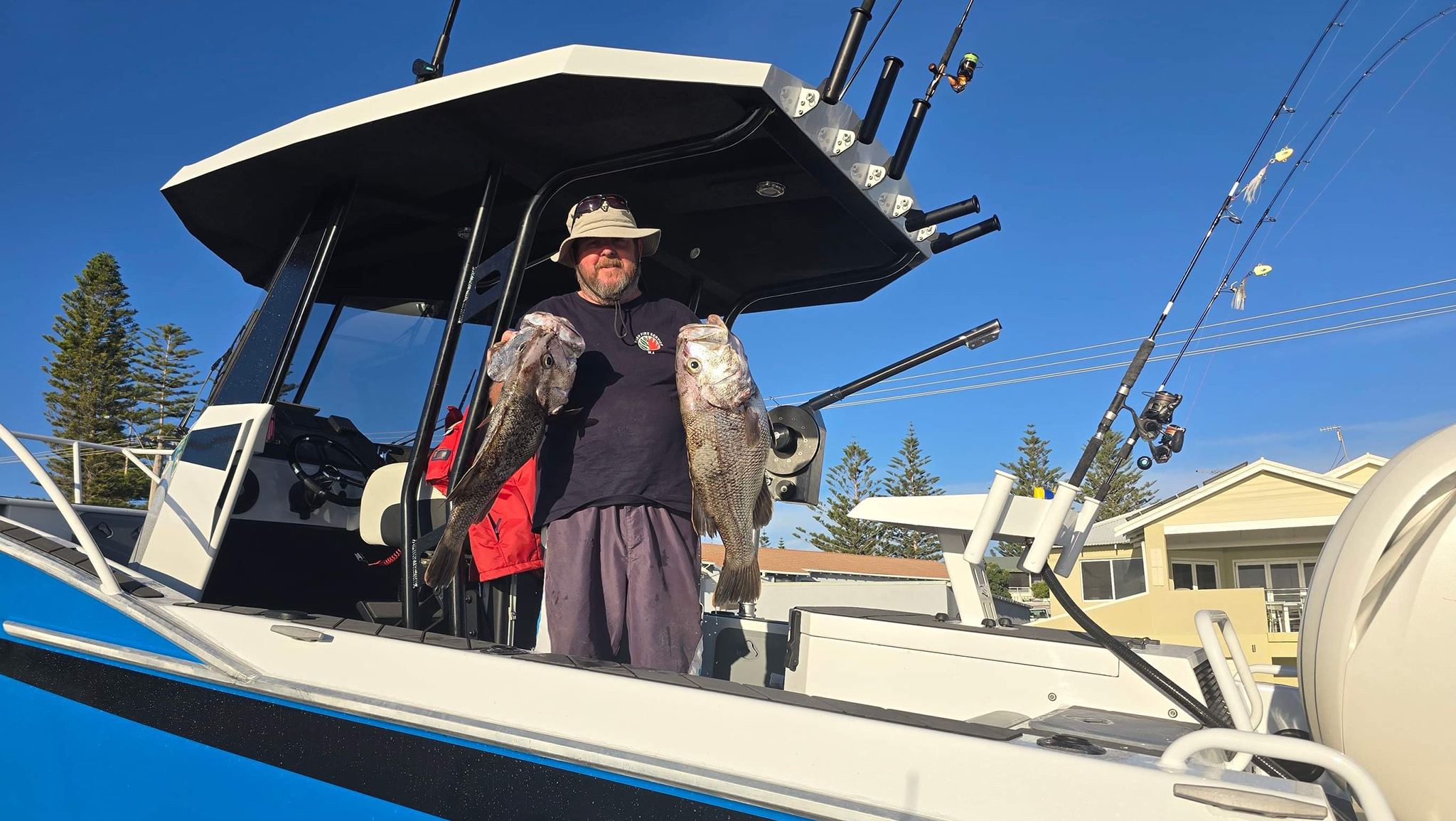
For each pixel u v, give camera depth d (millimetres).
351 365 3906
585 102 2713
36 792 2531
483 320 3682
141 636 2469
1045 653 2477
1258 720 2393
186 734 2336
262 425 2924
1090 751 1602
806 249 3906
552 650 2535
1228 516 25250
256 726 2240
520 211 3598
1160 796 1472
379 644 2195
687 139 2887
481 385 2916
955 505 2828
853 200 3152
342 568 3797
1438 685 1694
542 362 2480
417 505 3039
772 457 3324
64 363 50500
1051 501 2652
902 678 2615
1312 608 1981
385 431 3891
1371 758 1785
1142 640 2721
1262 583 25141
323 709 2162
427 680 2109
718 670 3705
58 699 2559
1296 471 24375
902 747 1660
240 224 3789
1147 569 26094
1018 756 1579
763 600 13234
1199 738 1519
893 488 54312
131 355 51938
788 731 1752
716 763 1783
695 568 2666
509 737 1933
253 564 3580
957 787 1604
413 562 2896
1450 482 1785
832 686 2703
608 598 2559
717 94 2607
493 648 2145
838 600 12781
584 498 2588
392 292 3969
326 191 3457
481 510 2451
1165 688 2281
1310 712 1960
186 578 2861
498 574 2998
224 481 2861
